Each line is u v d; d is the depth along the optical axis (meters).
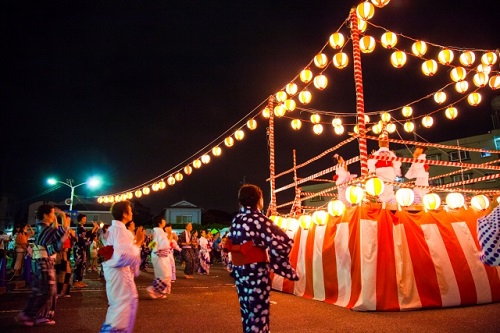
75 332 5.61
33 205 47.41
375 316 6.39
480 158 31.83
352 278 7.25
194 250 15.86
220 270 19.17
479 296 7.18
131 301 4.71
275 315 6.62
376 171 9.09
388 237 7.17
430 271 7.09
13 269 14.29
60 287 8.83
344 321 6.08
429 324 5.73
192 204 47.88
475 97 10.33
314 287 8.50
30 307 6.07
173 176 17.53
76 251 11.39
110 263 4.62
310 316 6.51
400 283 6.93
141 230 5.30
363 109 8.16
